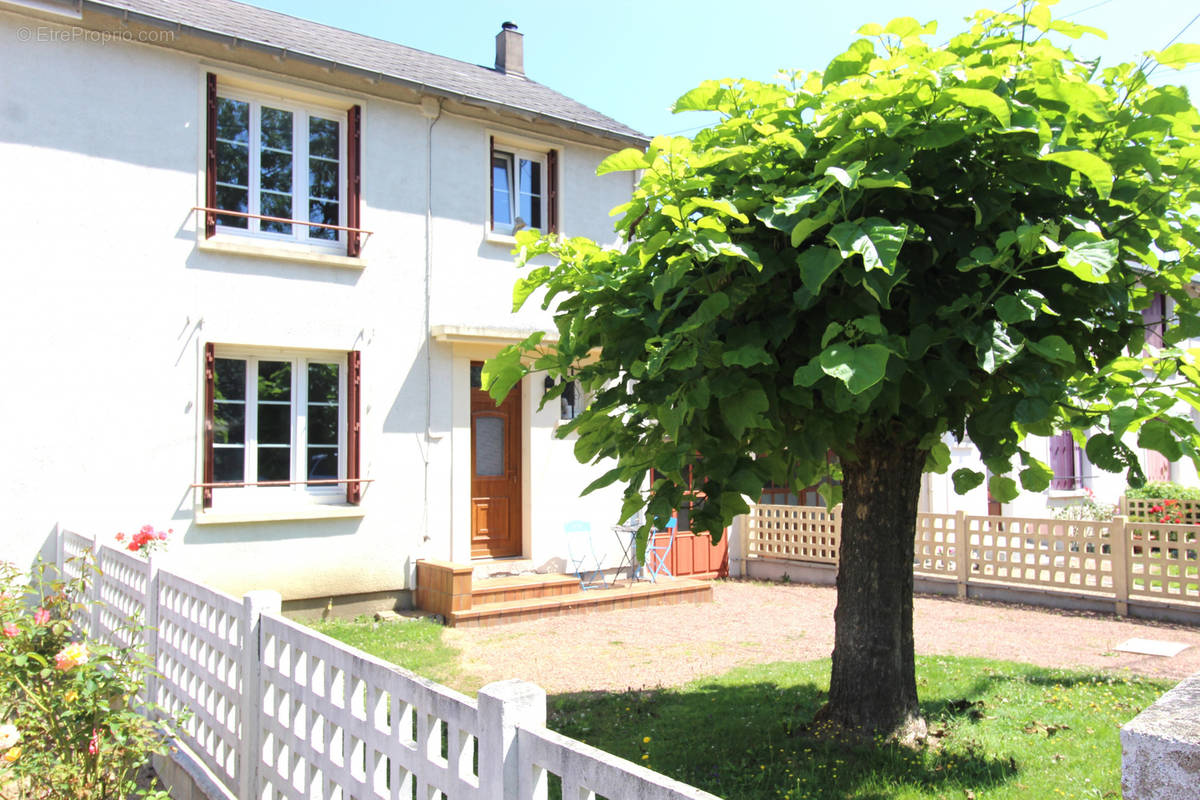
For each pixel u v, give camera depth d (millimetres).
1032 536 11078
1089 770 4477
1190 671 7164
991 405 3787
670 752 4891
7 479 7539
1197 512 14438
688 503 4133
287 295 9164
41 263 7762
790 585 12531
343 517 9367
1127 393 4012
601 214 11867
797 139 3957
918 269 3832
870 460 5035
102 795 3912
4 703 3951
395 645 8062
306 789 3334
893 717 4941
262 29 9523
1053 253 3646
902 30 3855
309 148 9602
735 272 3975
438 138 10391
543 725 2252
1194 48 3686
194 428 8508
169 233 8453
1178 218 4234
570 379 4480
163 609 5078
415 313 10086
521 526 11133
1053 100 3834
